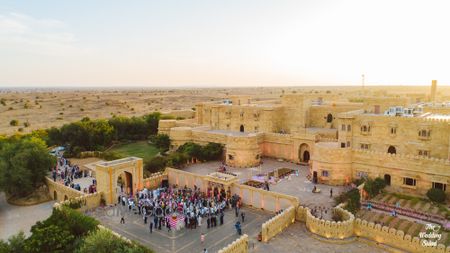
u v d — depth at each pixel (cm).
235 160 7081
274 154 7750
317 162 5841
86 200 4953
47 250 3509
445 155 5347
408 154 5681
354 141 6200
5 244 3538
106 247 3366
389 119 5825
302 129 7744
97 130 8938
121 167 5281
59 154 8262
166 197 5138
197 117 9969
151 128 10625
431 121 5438
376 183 5309
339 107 7869
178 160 7056
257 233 4212
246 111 8531
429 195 4881
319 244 3959
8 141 7644
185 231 4247
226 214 4806
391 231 3884
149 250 3453
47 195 5984
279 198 4822
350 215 4203
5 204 5791
